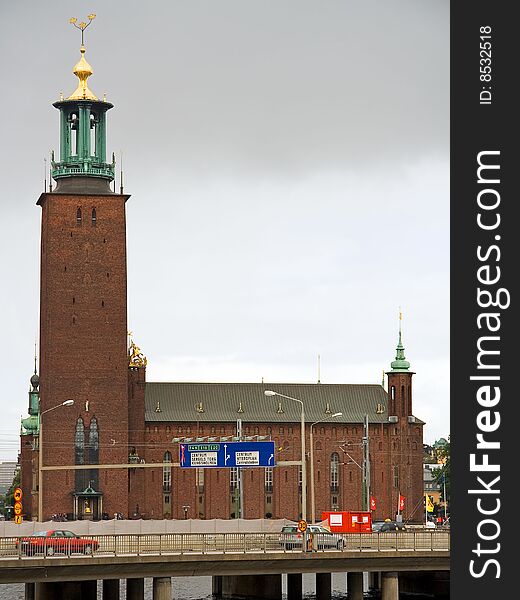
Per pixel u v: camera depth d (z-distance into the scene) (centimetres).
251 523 13475
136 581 11588
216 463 15638
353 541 11850
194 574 11244
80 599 12438
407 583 14000
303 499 13575
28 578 10738
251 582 13575
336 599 13838
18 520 13512
